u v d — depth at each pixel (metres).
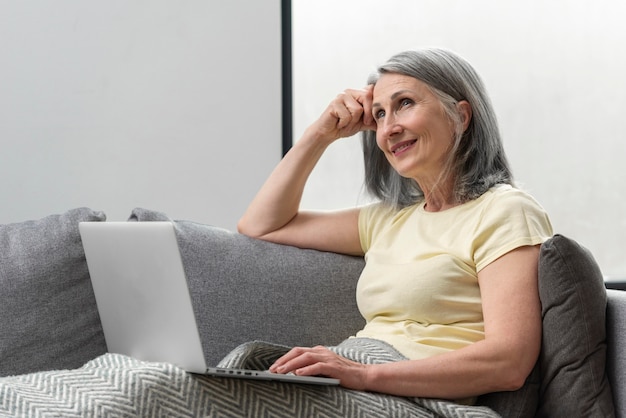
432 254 1.97
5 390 1.47
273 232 2.23
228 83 2.85
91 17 2.72
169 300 1.58
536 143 3.32
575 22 3.32
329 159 3.17
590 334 1.77
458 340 1.89
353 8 3.15
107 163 2.74
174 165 2.80
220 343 2.04
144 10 2.77
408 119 2.02
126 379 1.53
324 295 2.13
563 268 1.76
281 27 2.96
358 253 2.23
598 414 1.75
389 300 1.98
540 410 1.84
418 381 1.72
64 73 2.71
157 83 2.78
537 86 3.31
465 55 3.24
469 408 1.69
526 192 1.97
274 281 2.11
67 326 1.94
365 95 2.16
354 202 3.18
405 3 3.19
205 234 2.11
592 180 3.37
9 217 2.66
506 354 1.75
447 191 2.06
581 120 3.34
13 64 2.66
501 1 3.27
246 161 2.88
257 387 1.61
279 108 2.91
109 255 1.72
